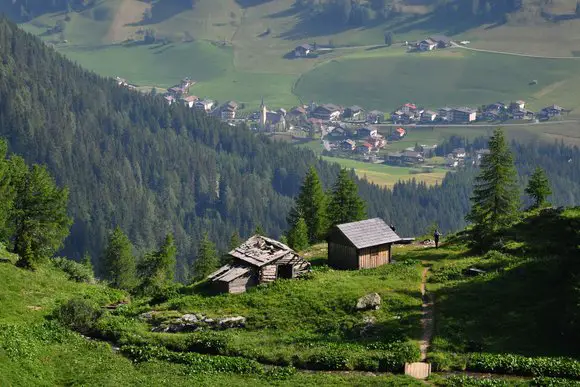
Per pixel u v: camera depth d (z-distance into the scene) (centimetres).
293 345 6456
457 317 6775
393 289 7550
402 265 8512
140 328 6956
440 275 7988
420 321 6800
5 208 8362
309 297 7388
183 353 6344
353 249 8669
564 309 6581
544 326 6469
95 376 5784
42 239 8725
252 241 8425
